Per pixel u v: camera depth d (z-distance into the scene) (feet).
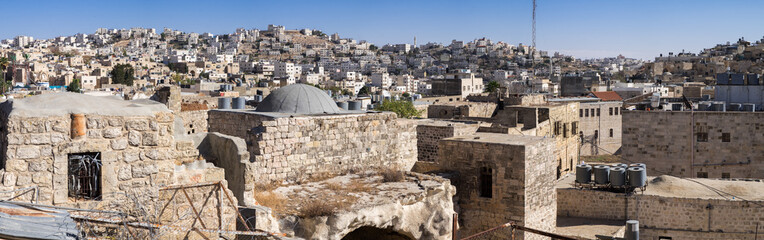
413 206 106.73
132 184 63.57
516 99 307.37
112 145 62.54
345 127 118.11
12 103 61.52
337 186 107.86
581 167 149.69
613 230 139.13
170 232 65.57
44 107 61.16
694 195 144.77
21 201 58.75
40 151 59.72
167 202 65.87
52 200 60.18
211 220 69.31
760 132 183.62
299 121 110.73
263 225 83.20
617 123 352.08
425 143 170.30
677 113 185.68
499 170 126.93
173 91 176.96
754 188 148.25
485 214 128.98
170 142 66.39
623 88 512.63
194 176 74.49
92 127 61.72
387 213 100.01
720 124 184.55
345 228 93.76
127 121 63.26
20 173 59.00
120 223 60.70
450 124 177.27
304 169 111.55
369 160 122.52
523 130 201.36
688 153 185.57
